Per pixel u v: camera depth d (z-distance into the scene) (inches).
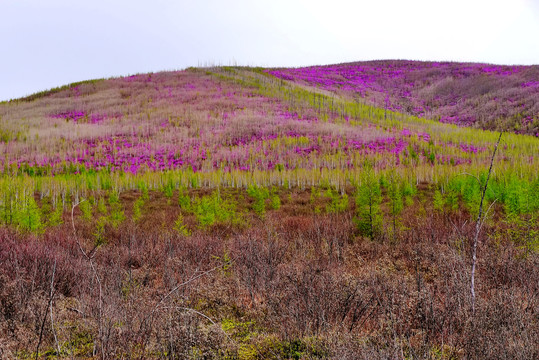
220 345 133.8
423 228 418.6
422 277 211.2
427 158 1346.0
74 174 1331.2
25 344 139.2
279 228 489.4
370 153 1438.2
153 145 1659.7
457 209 671.1
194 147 1630.2
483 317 139.9
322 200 917.8
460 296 165.2
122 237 419.2
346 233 418.9
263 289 206.5
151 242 380.8
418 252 283.9
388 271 239.9
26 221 480.7
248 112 2100.1
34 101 2506.2
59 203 957.8
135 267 295.0
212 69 3309.5
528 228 311.0
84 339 144.3
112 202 868.0
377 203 417.7
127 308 159.6
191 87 2679.6
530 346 118.0
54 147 1649.9
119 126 1942.7
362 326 161.3
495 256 255.0
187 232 483.8
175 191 1103.0
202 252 313.7
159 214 773.9
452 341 136.9
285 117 2009.1
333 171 1198.3
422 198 854.5
